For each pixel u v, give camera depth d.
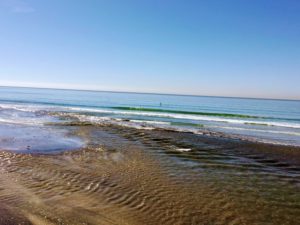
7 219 5.12
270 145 14.69
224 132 19.89
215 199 6.72
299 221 5.67
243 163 10.64
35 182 7.34
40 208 5.74
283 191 7.48
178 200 6.56
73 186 7.18
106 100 73.31
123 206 6.09
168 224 5.35
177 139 15.65
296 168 10.12
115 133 16.94
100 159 10.27
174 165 9.92
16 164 8.98
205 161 10.76
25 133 15.39
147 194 6.86
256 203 6.56
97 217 5.50
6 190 6.66
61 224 5.11
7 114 25.33
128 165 9.59
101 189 7.06
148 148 12.85
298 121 31.64
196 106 58.41
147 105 55.28
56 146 12.26
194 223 5.43
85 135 15.75
